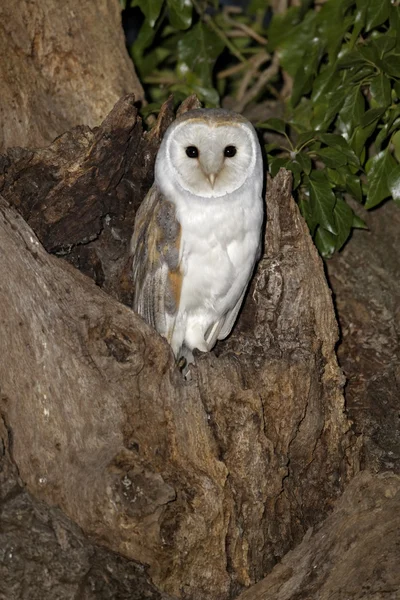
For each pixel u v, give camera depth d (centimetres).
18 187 477
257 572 429
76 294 422
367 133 579
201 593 409
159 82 761
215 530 405
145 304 496
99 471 390
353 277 632
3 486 389
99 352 411
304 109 671
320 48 626
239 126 483
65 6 578
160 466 411
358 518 450
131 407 413
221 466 413
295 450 463
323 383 479
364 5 571
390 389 554
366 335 599
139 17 824
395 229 657
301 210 564
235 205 478
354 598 400
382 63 549
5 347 408
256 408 420
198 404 418
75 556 385
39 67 572
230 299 497
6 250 416
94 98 585
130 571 394
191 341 511
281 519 444
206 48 707
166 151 488
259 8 775
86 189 486
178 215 482
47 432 405
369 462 488
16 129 552
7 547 378
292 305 489
